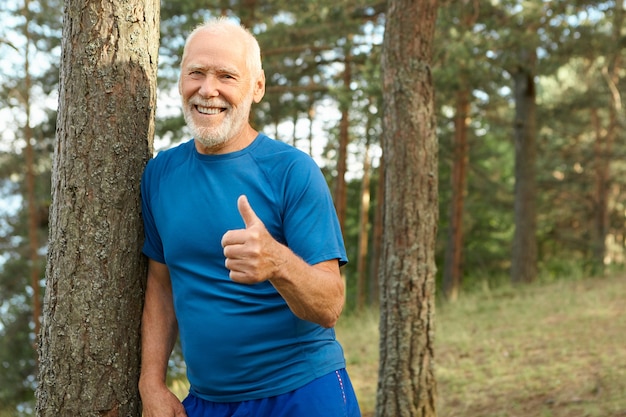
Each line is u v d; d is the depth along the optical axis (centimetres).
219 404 228
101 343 235
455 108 1755
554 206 2497
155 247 240
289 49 1205
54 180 240
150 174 238
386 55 529
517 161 1622
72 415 234
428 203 520
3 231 1823
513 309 1143
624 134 2178
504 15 1249
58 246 236
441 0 980
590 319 960
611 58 1470
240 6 1223
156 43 253
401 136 520
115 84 238
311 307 202
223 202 219
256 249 180
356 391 738
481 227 2591
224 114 219
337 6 1162
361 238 1955
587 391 601
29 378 1823
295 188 217
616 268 1630
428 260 519
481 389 675
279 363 221
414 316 514
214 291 219
